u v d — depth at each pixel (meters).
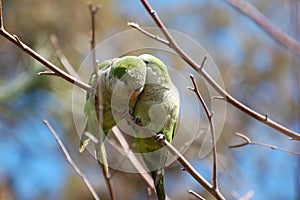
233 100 5.25
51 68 5.47
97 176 11.80
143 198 12.13
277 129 5.26
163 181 5.86
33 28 11.59
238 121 10.87
